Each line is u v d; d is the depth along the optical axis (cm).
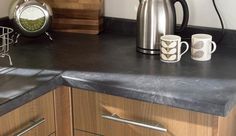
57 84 134
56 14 190
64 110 139
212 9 169
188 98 116
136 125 127
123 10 187
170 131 123
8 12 184
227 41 168
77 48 169
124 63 149
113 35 188
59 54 161
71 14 188
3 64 148
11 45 173
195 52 151
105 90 128
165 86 125
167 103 119
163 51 149
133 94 123
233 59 153
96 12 185
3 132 117
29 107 125
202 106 114
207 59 151
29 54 161
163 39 148
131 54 160
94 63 149
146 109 125
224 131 123
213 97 116
